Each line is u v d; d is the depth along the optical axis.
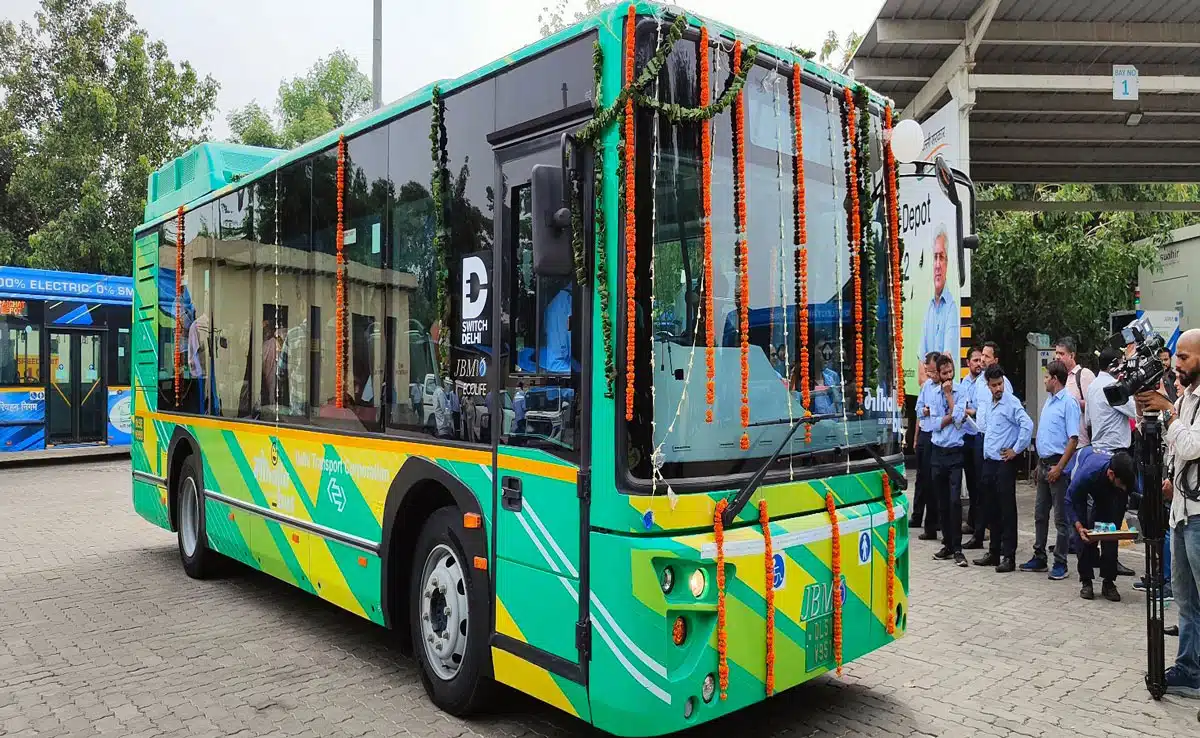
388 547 4.89
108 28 24.00
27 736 4.27
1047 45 10.77
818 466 4.06
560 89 3.84
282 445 6.11
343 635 6.00
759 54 3.92
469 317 4.33
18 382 15.78
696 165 3.62
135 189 22.84
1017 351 16.55
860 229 4.39
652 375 3.47
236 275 6.90
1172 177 16.09
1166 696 4.75
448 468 4.43
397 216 4.96
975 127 13.46
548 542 3.78
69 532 9.95
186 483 7.83
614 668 3.43
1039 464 7.75
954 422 8.12
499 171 4.16
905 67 11.55
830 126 4.29
